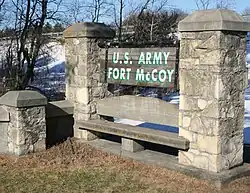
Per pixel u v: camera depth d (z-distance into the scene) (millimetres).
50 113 6465
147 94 10875
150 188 4488
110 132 5980
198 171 4684
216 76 4504
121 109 6105
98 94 6695
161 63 5410
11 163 5520
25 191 4453
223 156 4645
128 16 17453
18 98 5691
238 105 4773
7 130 5949
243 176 4699
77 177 4922
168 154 5645
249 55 16344
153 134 5305
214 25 4422
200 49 4648
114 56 6184
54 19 15328
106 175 4977
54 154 5906
